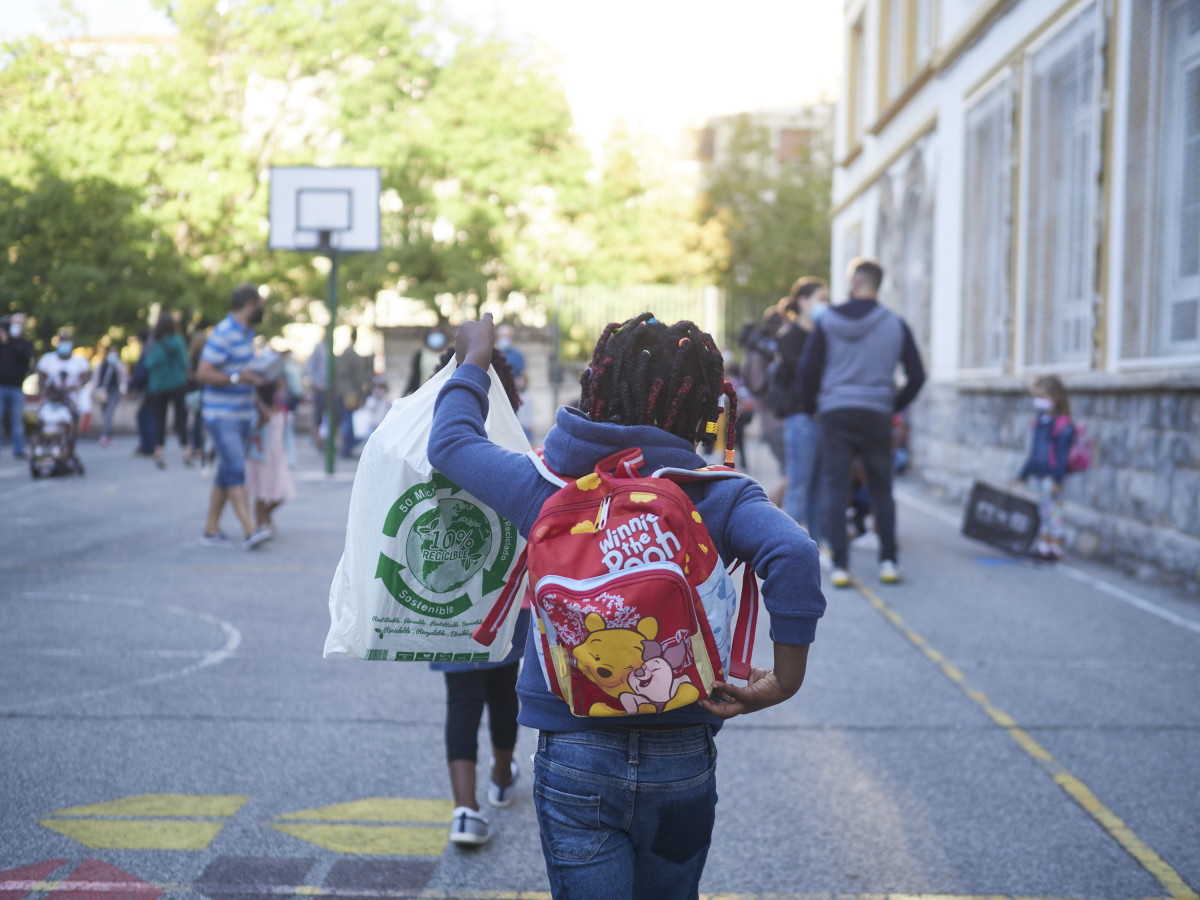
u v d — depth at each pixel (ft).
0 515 35.19
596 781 6.17
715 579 6.07
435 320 93.76
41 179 79.71
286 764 13.82
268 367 28.76
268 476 29.60
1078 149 30.76
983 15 37.78
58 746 14.24
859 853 11.53
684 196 119.44
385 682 17.38
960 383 40.57
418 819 12.26
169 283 82.43
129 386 57.67
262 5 84.33
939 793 13.15
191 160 84.74
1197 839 11.90
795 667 6.11
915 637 20.56
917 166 47.91
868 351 24.94
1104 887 10.81
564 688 6.07
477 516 7.90
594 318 81.97
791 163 129.39
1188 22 24.70
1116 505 28.19
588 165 95.04
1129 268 27.27
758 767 13.98
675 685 5.93
